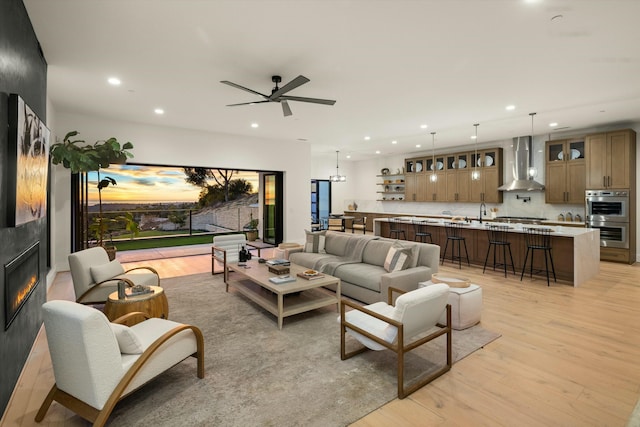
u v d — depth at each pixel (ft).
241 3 8.36
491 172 28.17
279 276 12.86
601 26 9.47
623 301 13.88
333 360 9.02
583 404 7.10
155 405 7.03
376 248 15.56
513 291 15.35
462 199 30.32
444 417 6.68
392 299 11.84
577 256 16.08
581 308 13.04
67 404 6.34
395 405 7.08
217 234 39.65
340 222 37.91
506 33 9.89
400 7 8.53
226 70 12.71
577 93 15.49
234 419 6.60
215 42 10.46
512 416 6.71
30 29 9.24
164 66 12.33
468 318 11.10
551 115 19.58
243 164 26.07
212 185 39.32
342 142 29.25
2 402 6.76
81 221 20.01
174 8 8.57
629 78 13.55
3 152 6.90
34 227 9.82
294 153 28.99
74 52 11.14
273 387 7.72
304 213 29.78
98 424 5.85
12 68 7.56
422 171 33.83
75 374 6.13
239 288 14.12
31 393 7.60
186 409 6.90
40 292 10.84
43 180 10.28
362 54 11.32
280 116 19.80
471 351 9.49
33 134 8.77
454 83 14.16
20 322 8.33
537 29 9.65
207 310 13.03
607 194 21.40
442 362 8.87
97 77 13.41
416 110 18.44
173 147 22.88
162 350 7.15
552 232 16.88
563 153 23.77
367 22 9.29
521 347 9.76
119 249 28.04
